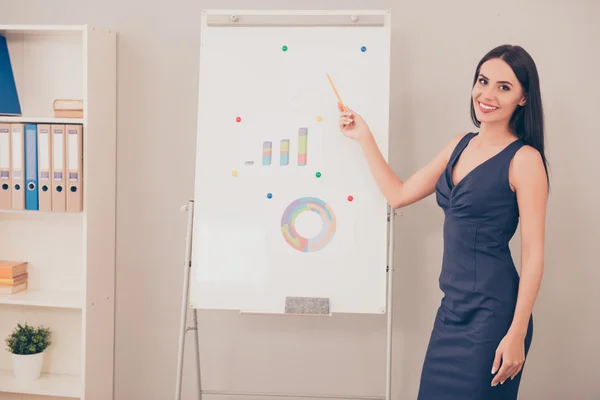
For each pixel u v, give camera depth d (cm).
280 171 239
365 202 237
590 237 265
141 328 283
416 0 262
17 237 285
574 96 261
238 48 242
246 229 240
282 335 277
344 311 236
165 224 279
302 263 238
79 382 277
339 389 278
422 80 265
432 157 267
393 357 274
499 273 203
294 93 240
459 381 207
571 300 268
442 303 218
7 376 281
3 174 253
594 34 259
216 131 242
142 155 277
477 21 262
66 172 252
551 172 264
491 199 201
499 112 202
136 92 275
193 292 241
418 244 270
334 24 266
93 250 262
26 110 279
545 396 272
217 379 282
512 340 197
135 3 273
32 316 287
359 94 238
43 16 279
